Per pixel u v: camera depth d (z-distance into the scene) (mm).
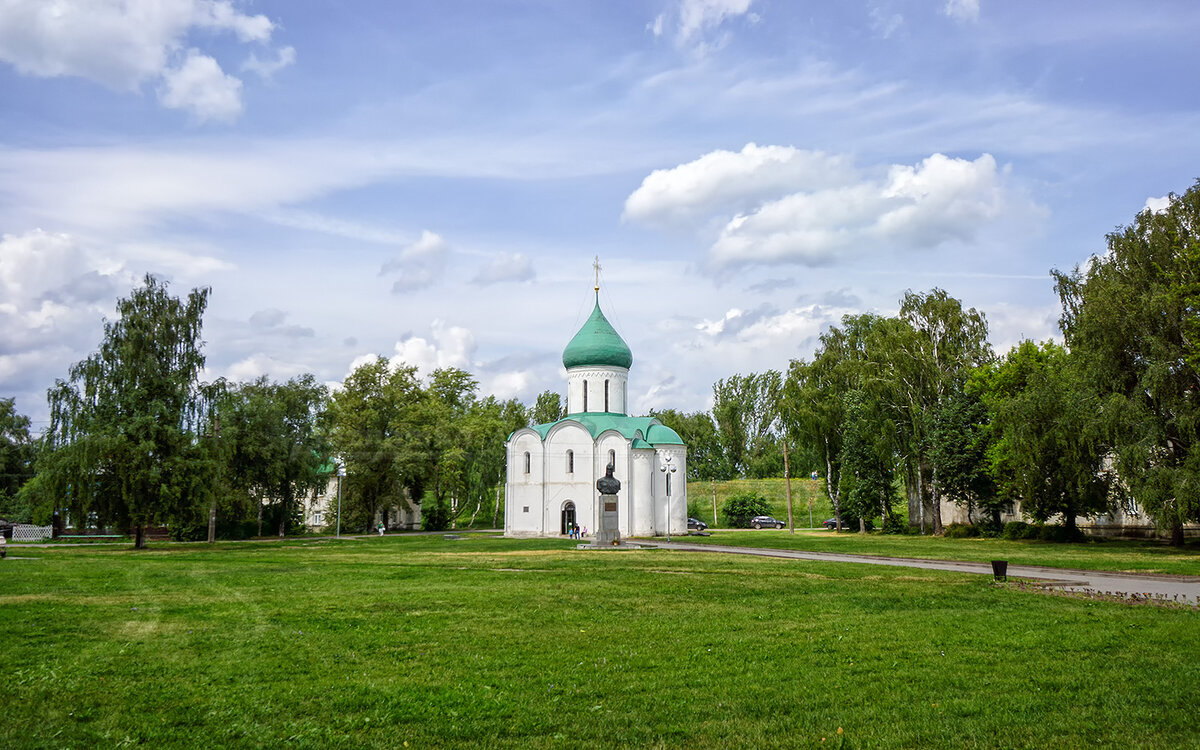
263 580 29703
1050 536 56906
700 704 12047
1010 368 61062
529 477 81875
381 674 13938
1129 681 13203
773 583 27969
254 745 10297
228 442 59688
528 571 33406
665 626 18750
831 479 81250
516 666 14547
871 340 71375
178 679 13586
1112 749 10016
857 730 10805
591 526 79875
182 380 57250
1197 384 46938
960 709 11680
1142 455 44219
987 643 16406
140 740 10500
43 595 24844
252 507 74000
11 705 12016
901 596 24125
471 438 93812
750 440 132875
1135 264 51156
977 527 63219
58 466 52156
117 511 53500
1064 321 56594
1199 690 12539
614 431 81500
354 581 29281
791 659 15070
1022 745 10211
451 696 12453
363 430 90812
